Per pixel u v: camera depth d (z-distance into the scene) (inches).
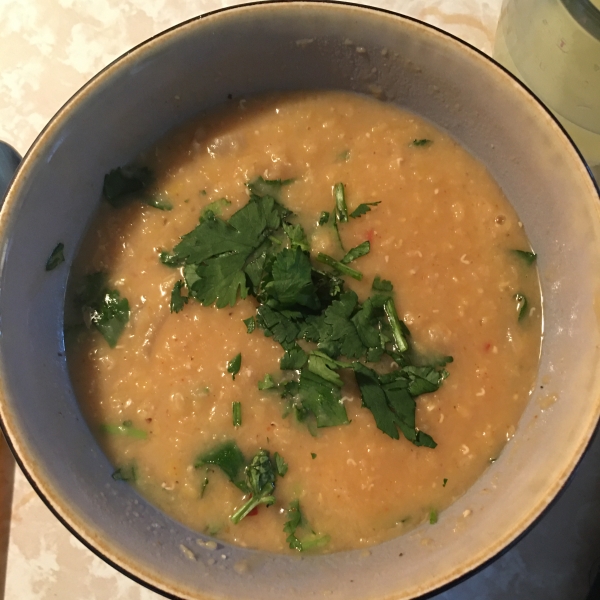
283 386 8.4
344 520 8.2
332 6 7.7
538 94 8.3
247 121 8.8
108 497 7.9
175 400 8.4
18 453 7.1
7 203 7.6
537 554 8.5
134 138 8.6
